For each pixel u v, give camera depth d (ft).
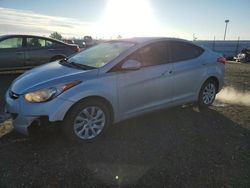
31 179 10.67
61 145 13.47
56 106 12.61
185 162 12.30
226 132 15.88
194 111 19.36
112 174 11.19
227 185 10.73
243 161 12.58
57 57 32.71
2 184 10.30
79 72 13.91
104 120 14.23
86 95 13.23
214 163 12.31
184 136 15.06
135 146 13.69
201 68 18.61
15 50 30.27
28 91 12.87
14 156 12.34
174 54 17.30
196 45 19.03
